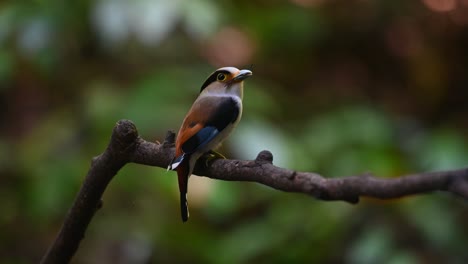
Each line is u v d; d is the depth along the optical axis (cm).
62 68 1105
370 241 940
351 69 1441
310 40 1326
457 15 1498
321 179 354
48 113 1215
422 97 1438
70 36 1093
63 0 1049
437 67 1445
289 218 1020
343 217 980
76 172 1022
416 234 958
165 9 966
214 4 1038
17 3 1052
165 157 484
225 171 432
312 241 1009
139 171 1021
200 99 626
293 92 1370
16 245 1151
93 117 1030
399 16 1470
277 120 1210
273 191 1055
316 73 1417
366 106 1177
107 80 1103
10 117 1240
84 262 1038
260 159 403
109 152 490
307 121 1234
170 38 1173
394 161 1019
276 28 1306
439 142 1022
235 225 1147
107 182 504
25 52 1053
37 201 1023
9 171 1148
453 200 1006
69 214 519
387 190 319
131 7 963
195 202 1000
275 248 1024
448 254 938
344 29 1465
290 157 980
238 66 1307
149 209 1052
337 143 1052
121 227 1038
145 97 997
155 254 1080
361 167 1003
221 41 1300
